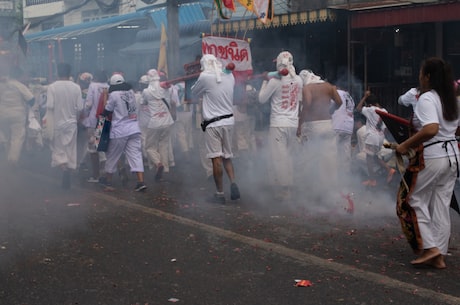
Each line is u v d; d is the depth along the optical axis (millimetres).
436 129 4492
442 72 4609
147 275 4691
